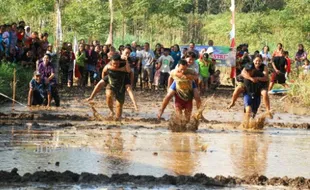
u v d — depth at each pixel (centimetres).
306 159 1282
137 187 993
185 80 1747
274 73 3303
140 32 5169
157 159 1228
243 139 1536
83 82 3462
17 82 2641
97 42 3519
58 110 2145
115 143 1400
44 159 1195
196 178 1046
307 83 2972
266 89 1833
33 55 3020
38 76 2264
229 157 1277
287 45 4931
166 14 5047
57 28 3419
